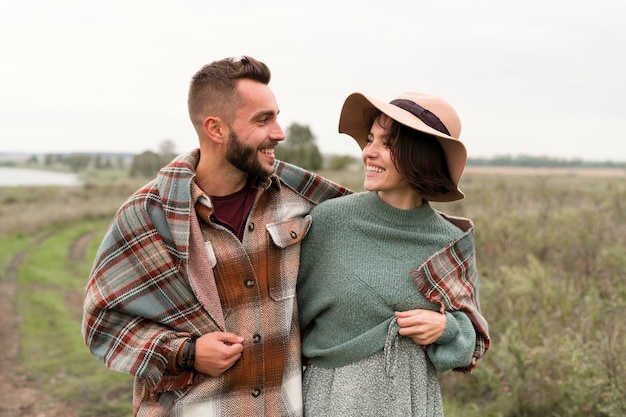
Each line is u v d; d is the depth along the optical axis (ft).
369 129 8.02
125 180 123.75
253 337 7.12
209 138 7.00
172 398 6.97
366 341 7.23
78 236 60.03
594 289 17.89
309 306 7.68
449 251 7.57
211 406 6.98
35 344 24.45
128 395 19.35
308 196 8.04
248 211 7.34
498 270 22.41
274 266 7.36
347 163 154.51
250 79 6.92
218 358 6.71
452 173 7.36
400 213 7.50
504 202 38.93
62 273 39.88
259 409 7.16
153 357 6.56
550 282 18.25
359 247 7.49
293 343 7.54
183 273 6.79
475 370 14.57
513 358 13.73
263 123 6.93
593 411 12.53
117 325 6.82
